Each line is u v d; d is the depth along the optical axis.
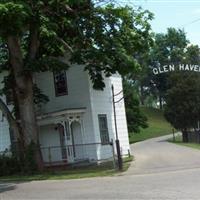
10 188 23.25
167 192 16.53
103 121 37.00
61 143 36.81
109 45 30.89
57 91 37.41
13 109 35.16
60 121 36.06
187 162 29.78
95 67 31.52
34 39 30.19
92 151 35.56
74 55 31.02
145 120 76.94
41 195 19.33
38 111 37.62
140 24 32.09
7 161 30.88
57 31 31.36
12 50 30.39
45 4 28.84
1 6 23.72
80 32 31.45
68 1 28.88
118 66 31.03
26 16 24.91
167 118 72.69
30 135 30.91
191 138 67.19
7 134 39.41
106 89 37.94
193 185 17.94
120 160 28.28
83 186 21.19
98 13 31.23
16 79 30.86
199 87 71.38
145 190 17.62
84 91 36.06
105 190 18.78
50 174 28.77
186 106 70.88
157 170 26.45
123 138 39.34
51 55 33.59
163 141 70.62
